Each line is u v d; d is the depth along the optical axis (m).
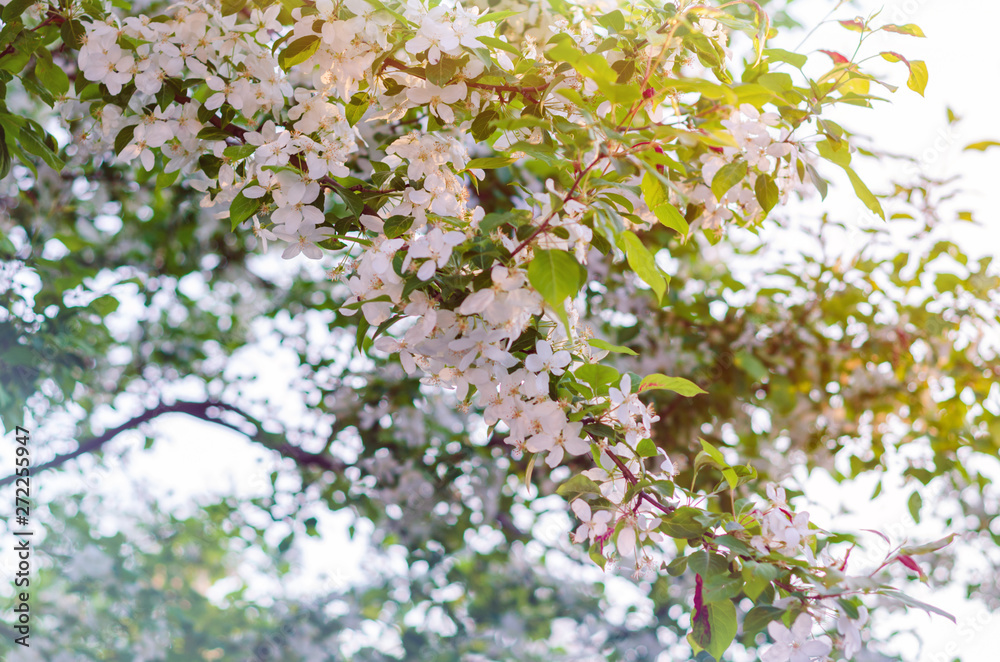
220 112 1.22
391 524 2.20
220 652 2.89
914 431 1.94
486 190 1.73
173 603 3.02
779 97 1.12
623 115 1.14
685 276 2.01
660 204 1.19
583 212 1.10
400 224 1.14
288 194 1.16
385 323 1.13
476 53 1.13
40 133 1.28
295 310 2.37
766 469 1.93
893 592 1.05
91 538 2.88
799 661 1.05
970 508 2.04
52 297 1.75
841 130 1.16
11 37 1.20
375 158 1.46
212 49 1.19
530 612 2.89
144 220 2.21
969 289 1.80
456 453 2.12
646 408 1.15
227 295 2.48
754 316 1.91
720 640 1.10
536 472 2.14
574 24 1.21
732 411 1.89
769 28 1.19
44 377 1.75
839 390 1.95
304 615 2.86
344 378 2.18
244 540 3.09
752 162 1.16
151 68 1.19
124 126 1.23
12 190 1.72
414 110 1.42
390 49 1.17
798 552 1.09
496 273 1.08
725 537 1.08
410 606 2.88
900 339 1.85
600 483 1.14
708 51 1.19
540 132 1.18
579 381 1.15
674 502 1.13
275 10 1.17
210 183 1.26
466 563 2.84
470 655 2.85
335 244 1.19
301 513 2.23
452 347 1.10
